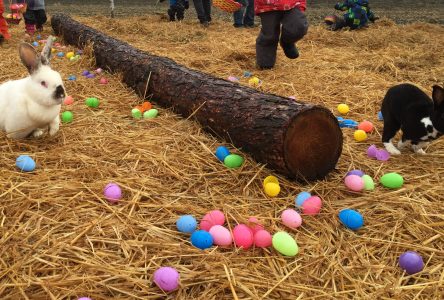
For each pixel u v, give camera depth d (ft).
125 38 11.32
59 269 3.00
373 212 3.78
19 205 3.63
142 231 3.45
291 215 3.53
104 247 3.24
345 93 6.60
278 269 3.12
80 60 8.16
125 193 3.92
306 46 10.00
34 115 4.58
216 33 12.05
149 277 2.99
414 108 4.58
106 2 24.17
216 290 2.87
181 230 3.43
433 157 4.75
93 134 5.06
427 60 8.55
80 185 3.93
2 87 4.88
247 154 4.53
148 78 6.08
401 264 3.12
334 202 3.88
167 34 11.73
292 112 4.02
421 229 3.56
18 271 2.96
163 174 4.25
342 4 12.65
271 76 7.55
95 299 2.77
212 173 4.26
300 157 4.11
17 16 12.86
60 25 10.84
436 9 17.79
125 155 4.56
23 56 4.46
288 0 7.43
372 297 2.86
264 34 7.82
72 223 3.46
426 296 2.89
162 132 5.13
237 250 3.23
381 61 8.23
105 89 6.68
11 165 4.25
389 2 20.53
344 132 5.28
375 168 4.48
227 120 4.67
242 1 13.39
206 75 5.54
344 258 3.25
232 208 3.75
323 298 2.86
